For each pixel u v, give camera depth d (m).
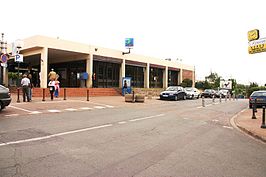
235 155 6.48
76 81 31.27
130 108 17.36
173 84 45.09
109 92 29.17
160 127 10.09
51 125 9.57
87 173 4.75
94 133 8.38
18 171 4.74
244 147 7.45
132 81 35.78
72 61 30.84
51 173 4.69
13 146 6.46
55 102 17.67
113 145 6.90
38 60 32.78
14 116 11.58
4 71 31.66
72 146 6.63
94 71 30.50
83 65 30.38
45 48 24.58
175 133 9.00
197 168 5.30
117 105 18.86
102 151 6.28
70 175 4.62
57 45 25.55
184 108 18.75
